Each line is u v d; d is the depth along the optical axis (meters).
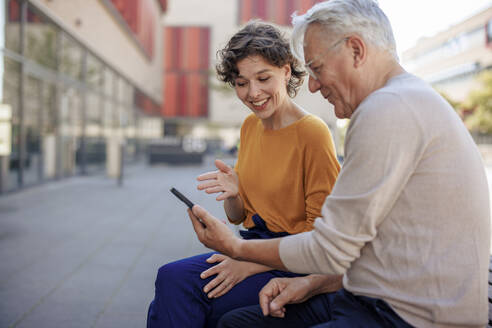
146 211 5.73
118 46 14.22
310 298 1.08
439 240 0.77
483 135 17.30
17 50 7.16
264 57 1.16
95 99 12.26
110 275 2.97
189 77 29.94
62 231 4.36
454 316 0.76
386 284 0.82
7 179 7.01
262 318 1.05
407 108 0.78
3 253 3.46
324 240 0.83
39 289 2.65
